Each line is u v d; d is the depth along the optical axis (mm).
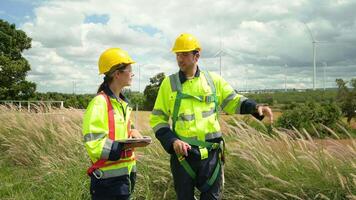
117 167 3812
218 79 4660
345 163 5250
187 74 4543
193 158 4398
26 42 36000
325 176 5152
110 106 3828
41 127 9883
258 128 6645
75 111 11133
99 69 3965
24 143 9461
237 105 4559
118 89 3947
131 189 3979
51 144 9219
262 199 5516
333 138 5801
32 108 12773
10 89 33219
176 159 4516
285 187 5379
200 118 4422
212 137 4461
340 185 5113
